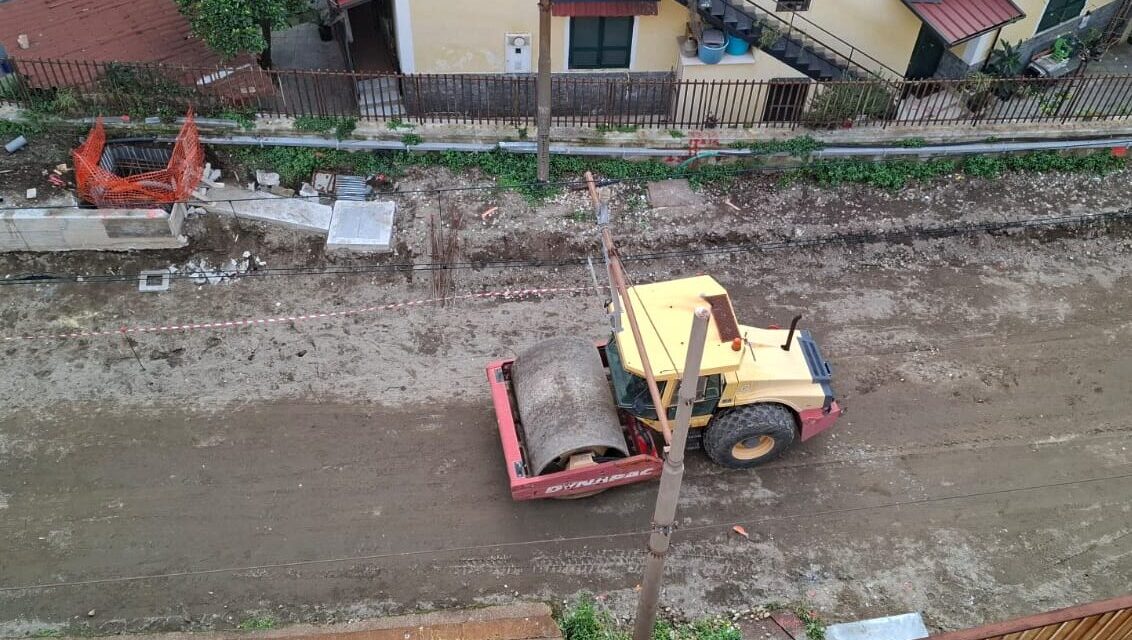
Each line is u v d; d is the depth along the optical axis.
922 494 10.69
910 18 15.37
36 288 12.56
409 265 13.10
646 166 14.53
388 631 9.04
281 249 13.22
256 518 10.17
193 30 14.18
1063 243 14.10
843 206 14.31
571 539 10.11
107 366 11.66
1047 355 12.36
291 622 9.32
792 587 9.80
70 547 9.85
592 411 9.80
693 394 6.10
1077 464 11.07
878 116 14.97
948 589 9.83
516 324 12.44
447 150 14.26
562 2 14.20
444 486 10.55
